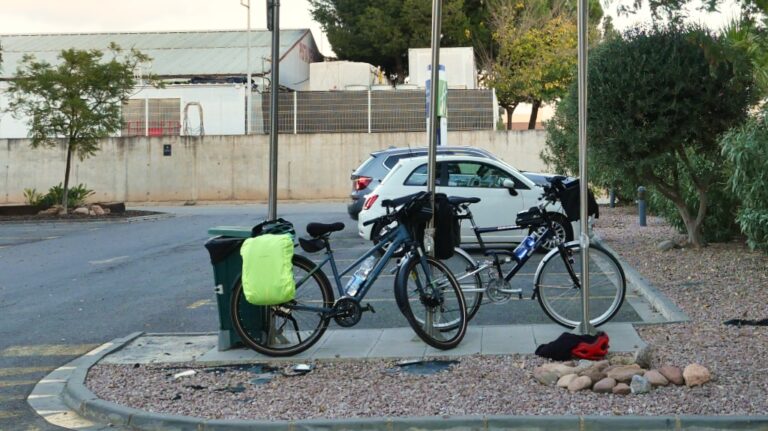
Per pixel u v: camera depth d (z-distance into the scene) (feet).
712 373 21.45
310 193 121.08
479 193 46.19
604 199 94.22
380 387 21.89
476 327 28.53
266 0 26.27
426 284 25.80
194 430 19.56
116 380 23.73
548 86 145.69
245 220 79.71
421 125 120.37
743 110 40.14
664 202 50.16
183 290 39.60
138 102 127.24
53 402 22.84
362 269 25.99
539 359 23.98
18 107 93.25
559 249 28.02
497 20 147.23
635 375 20.76
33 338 30.55
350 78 134.92
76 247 60.08
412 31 148.25
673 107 39.52
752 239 37.70
